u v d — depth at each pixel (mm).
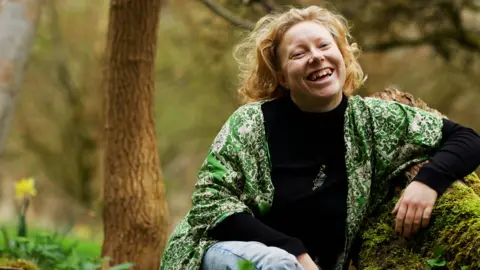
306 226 3521
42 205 19281
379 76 13492
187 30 13930
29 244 4961
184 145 22578
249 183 3475
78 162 18828
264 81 3824
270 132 3578
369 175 3576
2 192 21703
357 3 9617
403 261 3492
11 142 21172
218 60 10469
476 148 3564
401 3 9531
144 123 5371
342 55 3754
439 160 3508
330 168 3555
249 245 3232
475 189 3756
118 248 5316
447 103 14312
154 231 5359
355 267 3803
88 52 17688
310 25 3594
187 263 3488
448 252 3367
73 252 4973
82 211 16562
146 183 5352
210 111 19672
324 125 3555
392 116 3629
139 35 5281
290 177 3527
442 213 3439
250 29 6566
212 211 3389
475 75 12680
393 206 3686
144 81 5344
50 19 17438
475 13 10648
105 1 16297
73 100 18344
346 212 3527
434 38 9789
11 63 6016
